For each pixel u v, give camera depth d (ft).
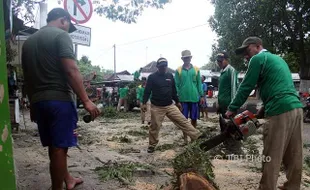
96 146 24.09
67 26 11.98
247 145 23.11
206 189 11.19
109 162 16.84
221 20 67.05
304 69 64.80
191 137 22.38
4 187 7.44
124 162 17.44
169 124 40.47
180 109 24.25
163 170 16.84
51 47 10.80
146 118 46.52
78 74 10.67
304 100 55.67
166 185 13.60
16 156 18.92
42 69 10.79
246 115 13.78
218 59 21.52
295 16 62.44
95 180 14.42
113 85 93.86
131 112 65.46
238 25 65.26
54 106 10.67
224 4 65.72
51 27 11.27
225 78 21.03
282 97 12.41
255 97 54.29
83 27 20.12
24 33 28.50
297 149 12.90
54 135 10.77
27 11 24.57
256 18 62.75
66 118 10.87
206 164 12.70
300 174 13.14
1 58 7.34
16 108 31.01
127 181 14.32
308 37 65.31
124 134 30.86
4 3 11.71
